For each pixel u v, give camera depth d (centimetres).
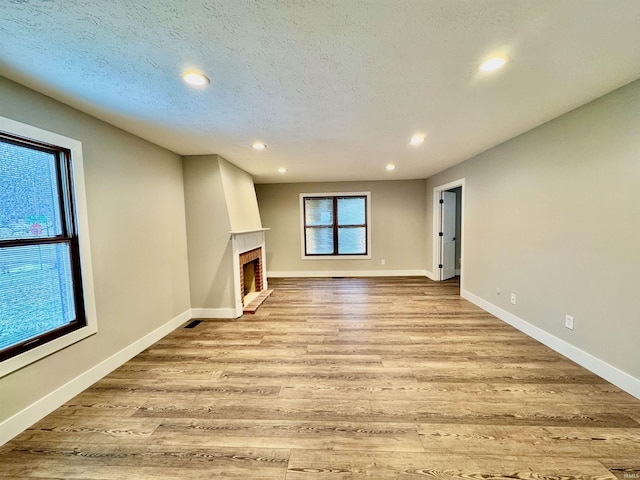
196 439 170
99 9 120
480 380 226
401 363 257
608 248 217
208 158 381
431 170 530
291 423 182
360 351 282
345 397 208
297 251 664
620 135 205
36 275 199
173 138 303
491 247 377
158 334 321
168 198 349
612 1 120
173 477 145
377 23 132
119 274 266
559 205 263
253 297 473
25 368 182
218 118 248
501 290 358
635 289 199
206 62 163
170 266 349
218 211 384
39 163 204
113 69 169
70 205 221
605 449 156
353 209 661
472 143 344
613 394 204
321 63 165
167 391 220
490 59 164
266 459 155
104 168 251
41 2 115
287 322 371
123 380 237
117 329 262
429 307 419
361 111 238
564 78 188
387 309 415
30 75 173
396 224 652
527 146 301
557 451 156
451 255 623
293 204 657
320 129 282
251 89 196
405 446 162
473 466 148
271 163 434
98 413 195
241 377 238
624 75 185
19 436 174
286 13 124
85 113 232
